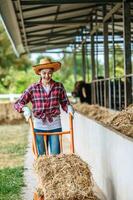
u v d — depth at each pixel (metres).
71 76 46.19
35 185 7.15
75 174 4.93
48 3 11.10
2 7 10.70
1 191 6.77
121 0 11.07
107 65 14.53
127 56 11.09
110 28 17.92
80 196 4.76
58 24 16.53
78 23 16.80
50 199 4.76
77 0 11.02
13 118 18.47
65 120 13.21
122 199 4.89
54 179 4.90
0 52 44.66
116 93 13.20
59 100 6.02
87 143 7.84
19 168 8.52
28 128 16.72
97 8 15.48
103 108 13.16
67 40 22.94
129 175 4.54
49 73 5.86
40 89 5.91
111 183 5.51
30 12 13.89
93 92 17.30
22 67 46.00
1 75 41.06
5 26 13.41
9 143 12.41
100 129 6.32
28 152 10.79
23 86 37.53
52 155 5.35
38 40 21.28
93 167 6.96
